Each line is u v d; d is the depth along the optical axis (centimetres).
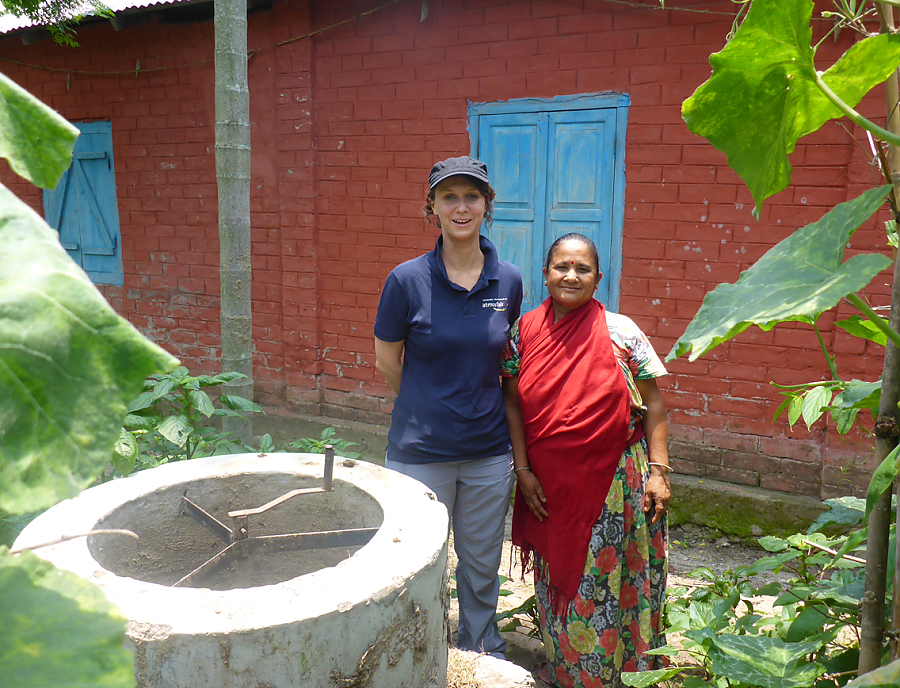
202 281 598
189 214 596
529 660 298
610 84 431
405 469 267
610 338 252
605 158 441
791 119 83
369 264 529
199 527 209
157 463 312
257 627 127
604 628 247
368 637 139
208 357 607
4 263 32
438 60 484
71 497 29
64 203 664
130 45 597
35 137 36
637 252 437
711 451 429
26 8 484
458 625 299
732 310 71
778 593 254
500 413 268
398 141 505
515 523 277
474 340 258
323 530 215
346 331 546
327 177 536
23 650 34
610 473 243
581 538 245
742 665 167
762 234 402
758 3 69
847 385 151
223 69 344
